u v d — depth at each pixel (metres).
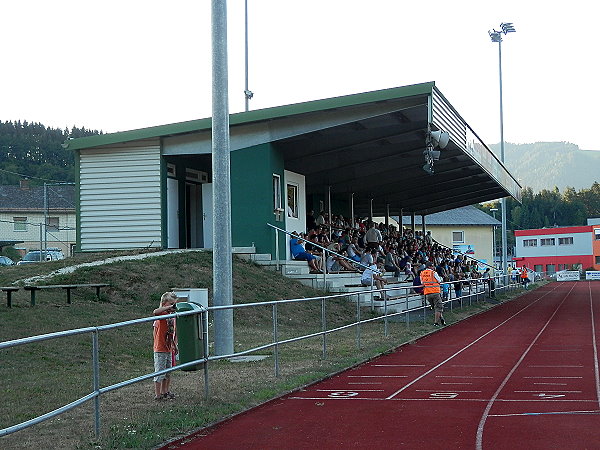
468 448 7.97
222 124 14.91
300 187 31.70
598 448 7.82
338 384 12.74
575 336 20.81
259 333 18.11
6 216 57.09
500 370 14.20
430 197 48.31
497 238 138.88
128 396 10.72
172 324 10.49
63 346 11.02
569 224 173.88
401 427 9.13
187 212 30.02
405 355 16.94
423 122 27.77
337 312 22.30
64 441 8.13
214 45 14.88
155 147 28.08
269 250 26.72
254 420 9.71
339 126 26.56
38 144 96.31
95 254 25.48
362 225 38.38
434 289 24.30
